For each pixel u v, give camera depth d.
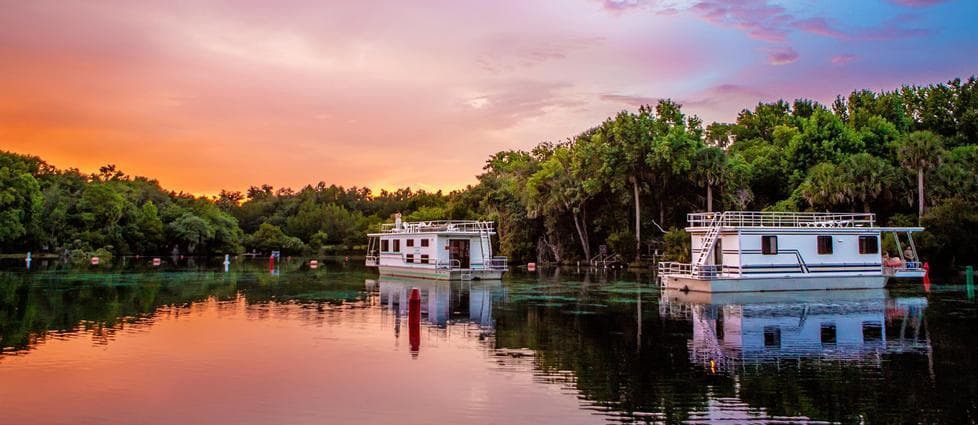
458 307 29.50
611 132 68.94
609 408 12.76
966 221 51.44
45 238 87.62
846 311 27.53
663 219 68.81
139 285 42.19
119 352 18.27
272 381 14.91
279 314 26.80
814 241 36.91
